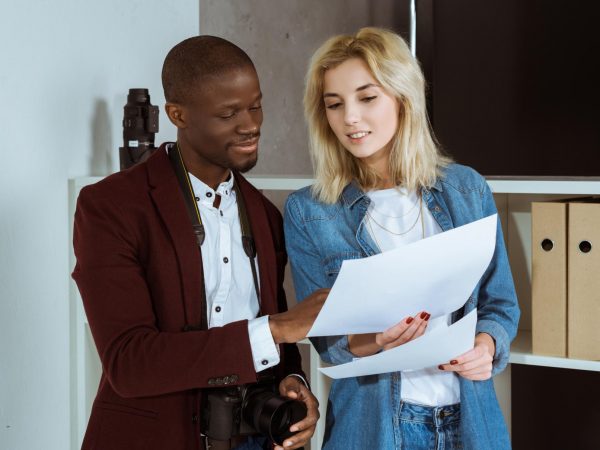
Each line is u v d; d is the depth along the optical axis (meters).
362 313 1.35
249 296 1.48
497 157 3.81
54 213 2.12
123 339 1.34
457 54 3.86
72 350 2.19
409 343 1.32
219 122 1.37
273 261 1.51
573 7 3.61
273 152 3.50
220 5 3.16
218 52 1.37
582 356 1.82
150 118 2.15
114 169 2.30
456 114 3.88
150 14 2.41
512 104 3.76
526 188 1.75
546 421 3.10
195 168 1.44
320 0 3.81
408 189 1.62
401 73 1.54
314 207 1.63
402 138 1.60
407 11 4.43
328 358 1.59
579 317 1.81
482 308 1.63
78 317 2.18
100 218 1.38
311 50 3.76
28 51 2.03
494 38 3.77
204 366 1.33
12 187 2.00
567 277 1.82
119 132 2.32
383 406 1.55
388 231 1.61
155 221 1.40
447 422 1.55
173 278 1.40
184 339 1.34
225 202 1.48
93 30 2.21
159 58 2.45
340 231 1.61
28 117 2.04
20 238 2.03
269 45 3.46
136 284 1.37
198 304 1.41
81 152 2.19
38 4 2.05
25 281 2.05
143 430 1.39
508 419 2.14
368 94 1.54
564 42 3.64
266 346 1.34
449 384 1.56
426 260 1.32
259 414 1.38
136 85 2.37
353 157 1.65
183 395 1.41
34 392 2.09
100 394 1.44
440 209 1.61
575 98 3.64
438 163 1.66
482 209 1.62
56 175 2.12
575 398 3.05
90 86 2.21
